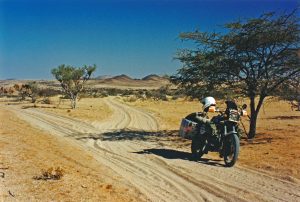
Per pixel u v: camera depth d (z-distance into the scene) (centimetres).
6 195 686
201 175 987
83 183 814
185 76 1788
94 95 8362
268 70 1661
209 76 1738
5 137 1427
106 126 2425
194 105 5091
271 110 3891
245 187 865
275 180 927
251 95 1697
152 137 1850
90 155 1291
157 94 6625
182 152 1377
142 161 1194
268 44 1616
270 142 1533
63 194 718
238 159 1194
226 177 963
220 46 1689
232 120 1109
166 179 945
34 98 5866
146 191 823
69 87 4500
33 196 693
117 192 779
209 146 1163
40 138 1549
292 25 1564
